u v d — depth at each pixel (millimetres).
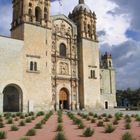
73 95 70688
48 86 62531
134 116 36125
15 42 58312
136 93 133125
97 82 75188
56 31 69625
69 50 72375
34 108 58719
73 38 73938
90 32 77250
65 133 19781
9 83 55438
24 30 60656
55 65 67500
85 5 79688
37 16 65688
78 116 39406
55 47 68438
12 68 56562
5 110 58688
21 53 58812
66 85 69375
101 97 86812
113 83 93125
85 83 71875
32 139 17062
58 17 70625
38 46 62406
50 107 61906
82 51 73375
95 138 17188
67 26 73250
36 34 62656
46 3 66875
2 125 25094
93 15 79500
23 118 35812
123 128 22453
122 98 137875
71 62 71875
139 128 22438
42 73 61844
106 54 96188
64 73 69438
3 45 56125
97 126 24422
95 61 76062
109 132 20016
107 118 32219
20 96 57406
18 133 20312
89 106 71500
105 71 91750
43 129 22750
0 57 55188
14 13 66188
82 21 75875
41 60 62312
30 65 60031
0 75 54438
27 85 58500
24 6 62406
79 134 19266
